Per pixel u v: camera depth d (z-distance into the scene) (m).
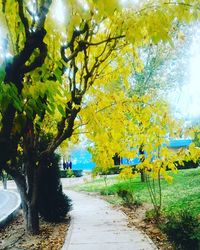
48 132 14.14
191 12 3.80
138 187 24.45
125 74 8.67
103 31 7.94
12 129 3.21
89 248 9.86
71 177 53.12
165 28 3.58
